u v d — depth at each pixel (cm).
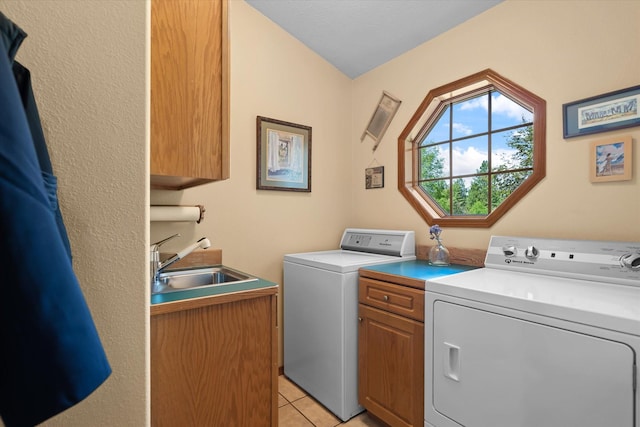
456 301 132
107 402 60
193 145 120
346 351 181
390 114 247
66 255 45
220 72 126
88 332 45
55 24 56
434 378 140
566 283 135
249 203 220
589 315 97
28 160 41
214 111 124
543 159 166
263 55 225
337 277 183
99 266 60
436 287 140
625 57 140
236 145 214
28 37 54
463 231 202
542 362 106
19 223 40
